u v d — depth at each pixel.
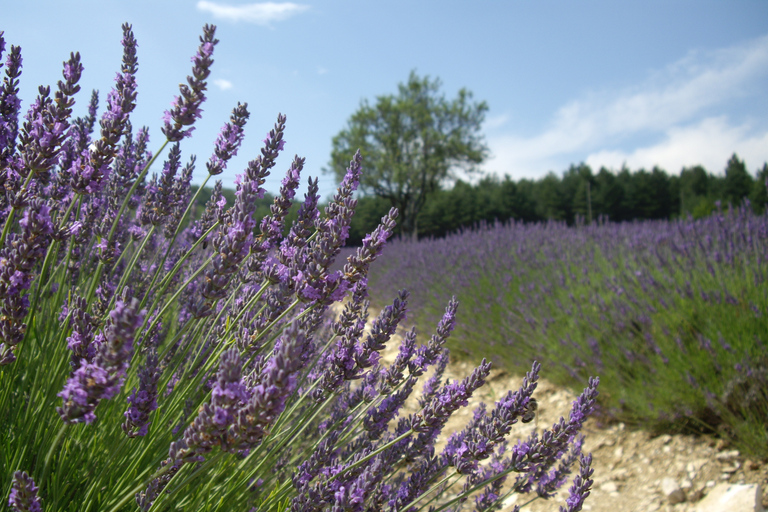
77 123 1.97
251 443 0.96
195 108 1.50
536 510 2.79
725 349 3.23
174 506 1.38
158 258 2.62
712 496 2.74
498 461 2.12
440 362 2.10
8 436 1.40
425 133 36.25
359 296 1.63
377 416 1.69
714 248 4.12
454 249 7.82
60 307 1.90
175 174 2.11
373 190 38.66
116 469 1.41
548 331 4.42
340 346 1.59
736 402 3.23
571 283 5.02
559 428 1.45
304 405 2.28
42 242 1.12
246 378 1.35
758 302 3.48
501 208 56.47
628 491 2.96
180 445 0.99
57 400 1.55
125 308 0.87
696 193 57.03
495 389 4.59
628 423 3.67
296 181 1.63
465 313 5.60
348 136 37.81
